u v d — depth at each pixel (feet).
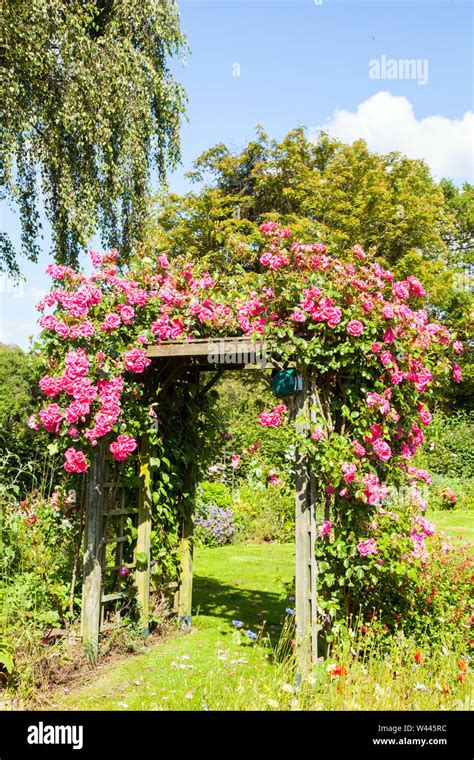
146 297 13.42
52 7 26.71
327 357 11.76
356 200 51.60
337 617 12.03
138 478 13.93
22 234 32.58
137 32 32.81
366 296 11.55
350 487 11.50
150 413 13.55
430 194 59.57
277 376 12.21
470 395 77.30
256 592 19.01
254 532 28.71
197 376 15.93
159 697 10.82
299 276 11.69
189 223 52.16
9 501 15.78
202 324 13.55
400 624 12.46
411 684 10.42
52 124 29.07
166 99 33.06
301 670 11.07
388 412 11.76
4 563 13.26
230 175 58.54
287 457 12.34
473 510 36.78
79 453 12.41
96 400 12.31
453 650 12.27
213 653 13.35
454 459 45.27
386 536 11.60
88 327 12.28
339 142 56.75
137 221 33.40
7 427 25.45
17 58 25.77
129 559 14.43
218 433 16.93
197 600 17.93
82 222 29.60
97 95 29.04
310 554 11.74
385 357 11.57
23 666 11.19
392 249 53.57
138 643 13.48
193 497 15.88
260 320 12.01
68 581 13.89
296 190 53.83
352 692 10.02
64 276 12.82
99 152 29.78
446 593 13.53
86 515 12.94
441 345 13.25
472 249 87.40
